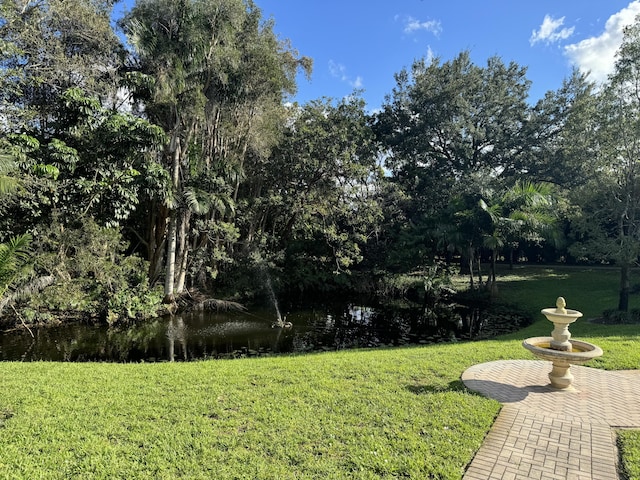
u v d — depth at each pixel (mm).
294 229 18609
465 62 22719
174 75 12820
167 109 14328
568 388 5152
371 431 3836
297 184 18203
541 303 15711
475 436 3770
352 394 4824
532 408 4504
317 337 11781
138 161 13242
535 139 22125
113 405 4473
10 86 10273
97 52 12562
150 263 15961
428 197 21922
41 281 11117
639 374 5863
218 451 3434
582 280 19656
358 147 19156
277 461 3305
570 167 19969
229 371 6027
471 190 18984
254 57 15062
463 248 18797
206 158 16234
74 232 11844
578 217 13930
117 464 3219
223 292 16719
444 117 22344
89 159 12367
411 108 23359
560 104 21812
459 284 20688
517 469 3258
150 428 3873
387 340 11516
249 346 10672
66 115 11836
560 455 3484
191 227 16312
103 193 12352
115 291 13133
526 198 17000
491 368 6074
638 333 9094
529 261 28500
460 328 13172
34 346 10383
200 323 13352
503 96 22750
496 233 16719
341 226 19938
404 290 20125
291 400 4637
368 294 20406
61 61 11016
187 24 13062
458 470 3199
